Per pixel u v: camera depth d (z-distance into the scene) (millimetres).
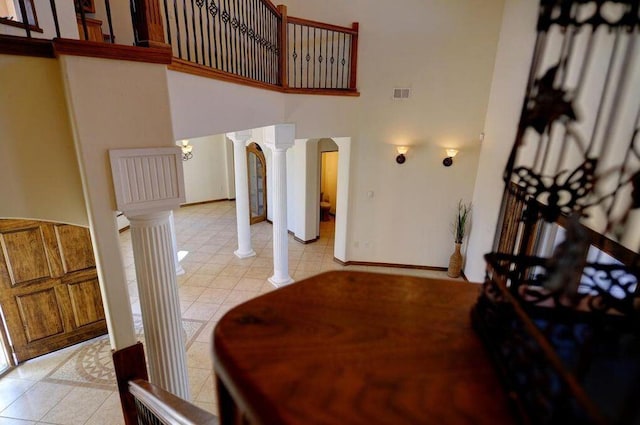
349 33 5004
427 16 4969
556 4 796
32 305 3736
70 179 2006
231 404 675
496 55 4977
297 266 6344
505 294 676
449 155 5473
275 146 4781
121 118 1868
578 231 875
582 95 2643
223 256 6621
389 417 531
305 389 568
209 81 2619
